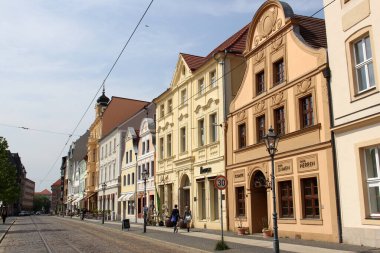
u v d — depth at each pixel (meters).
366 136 16.64
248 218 24.98
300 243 18.27
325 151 18.91
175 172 36.16
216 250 17.06
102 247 20.00
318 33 22.95
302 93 20.94
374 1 16.48
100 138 68.81
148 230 30.59
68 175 117.19
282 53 22.92
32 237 27.19
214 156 29.75
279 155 22.23
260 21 25.39
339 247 16.14
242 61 29.97
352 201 17.14
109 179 61.62
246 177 25.50
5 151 54.38
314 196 19.75
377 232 15.84
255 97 25.27
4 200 53.91
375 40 16.34
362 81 17.33
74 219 65.31
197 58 36.31
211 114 30.64
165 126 39.31
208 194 30.19
